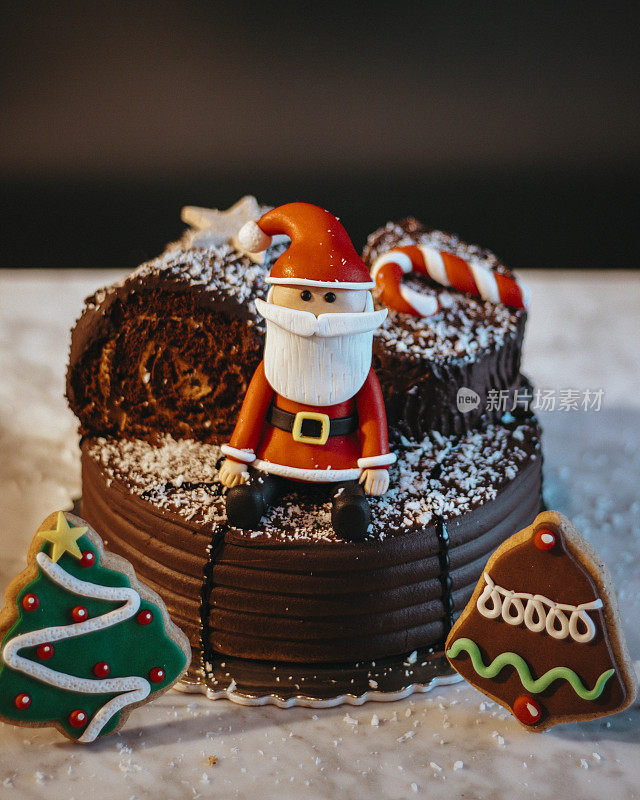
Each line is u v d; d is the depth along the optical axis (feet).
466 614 2.08
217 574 2.12
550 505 2.59
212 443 2.33
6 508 2.55
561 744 2.06
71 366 2.33
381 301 2.38
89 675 2.02
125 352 2.31
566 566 2.01
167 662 2.05
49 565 1.98
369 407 2.14
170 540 2.15
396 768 2.01
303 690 2.11
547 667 2.04
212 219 2.45
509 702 2.08
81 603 2.00
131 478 2.23
